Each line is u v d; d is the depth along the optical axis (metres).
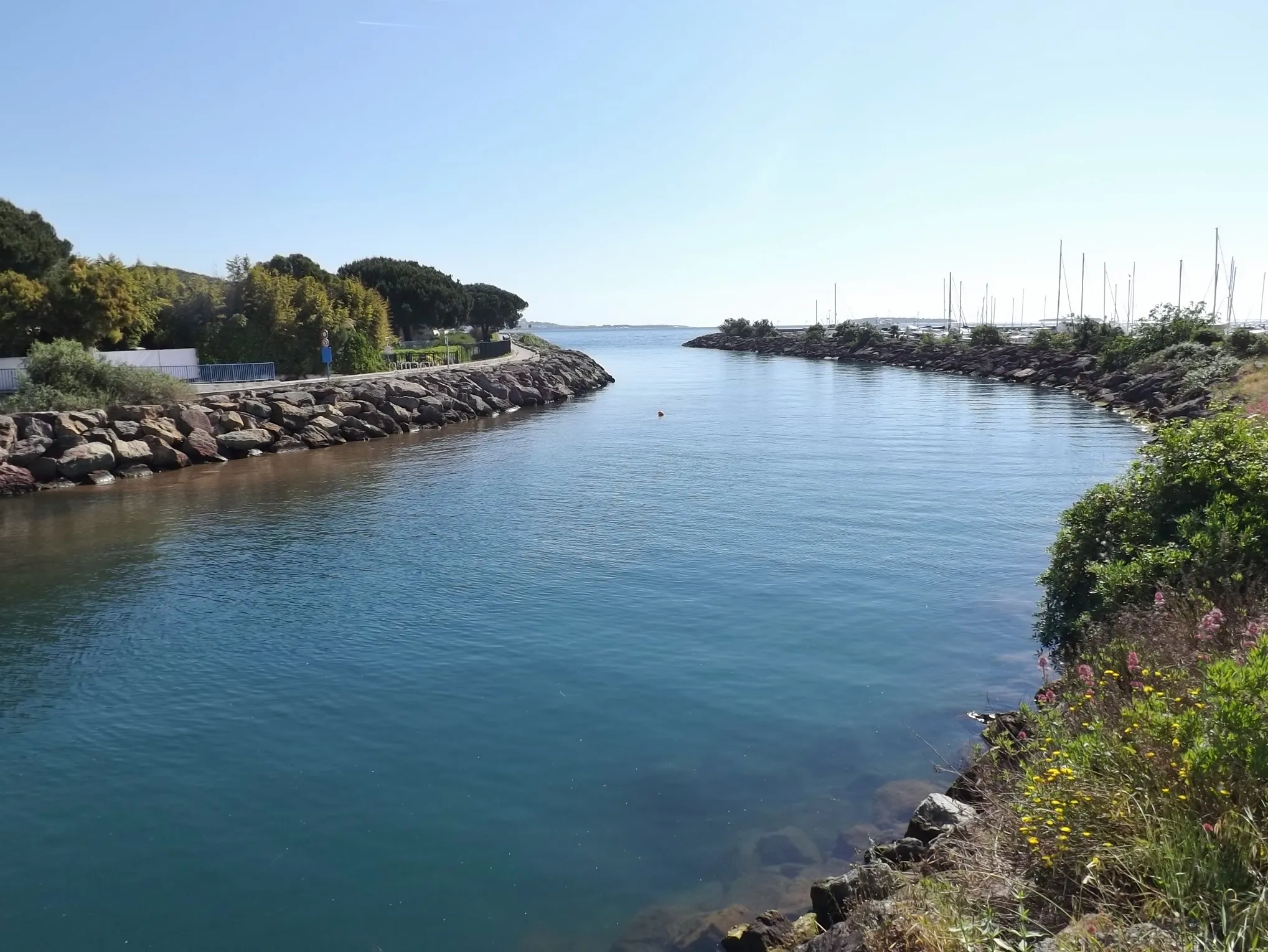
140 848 8.77
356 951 7.24
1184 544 11.88
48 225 55.41
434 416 49.75
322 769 10.30
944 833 7.37
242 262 54.81
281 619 15.82
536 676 12.95
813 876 8.09
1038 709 10.10
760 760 10.30
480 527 22.95
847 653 13.62
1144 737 5.81
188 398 39.25
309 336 53.59
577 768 10.20
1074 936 4.45
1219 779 5.11
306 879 8.20
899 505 24.50
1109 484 14.76
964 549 19.66
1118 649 9.09
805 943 6.19
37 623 15.88
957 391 64.69
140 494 29.25
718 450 36.97
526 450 38.84
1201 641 7.95
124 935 7.48
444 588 17.47
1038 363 71.94
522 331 171.12
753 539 20.91
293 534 22.66
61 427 32.28
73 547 21.69
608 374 90.56
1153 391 48.22
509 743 10.86
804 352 124.81
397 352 69.31
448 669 13.30
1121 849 5.04
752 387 74.88
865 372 89.69
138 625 15.63
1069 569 13.55
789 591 16.80
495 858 8.48
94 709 12.16
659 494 27.23
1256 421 15.03
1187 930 4.30
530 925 7.51
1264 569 10.38
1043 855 5.39
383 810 9.38
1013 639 14.07
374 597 17.00
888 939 5.20
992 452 34.12
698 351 169.12
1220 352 49.97
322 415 42.88
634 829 8.95
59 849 8.78
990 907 5.21
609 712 11.66
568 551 20.22
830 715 11.47
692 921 7.43
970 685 12.34
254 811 9.41
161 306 50.34
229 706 12.16
